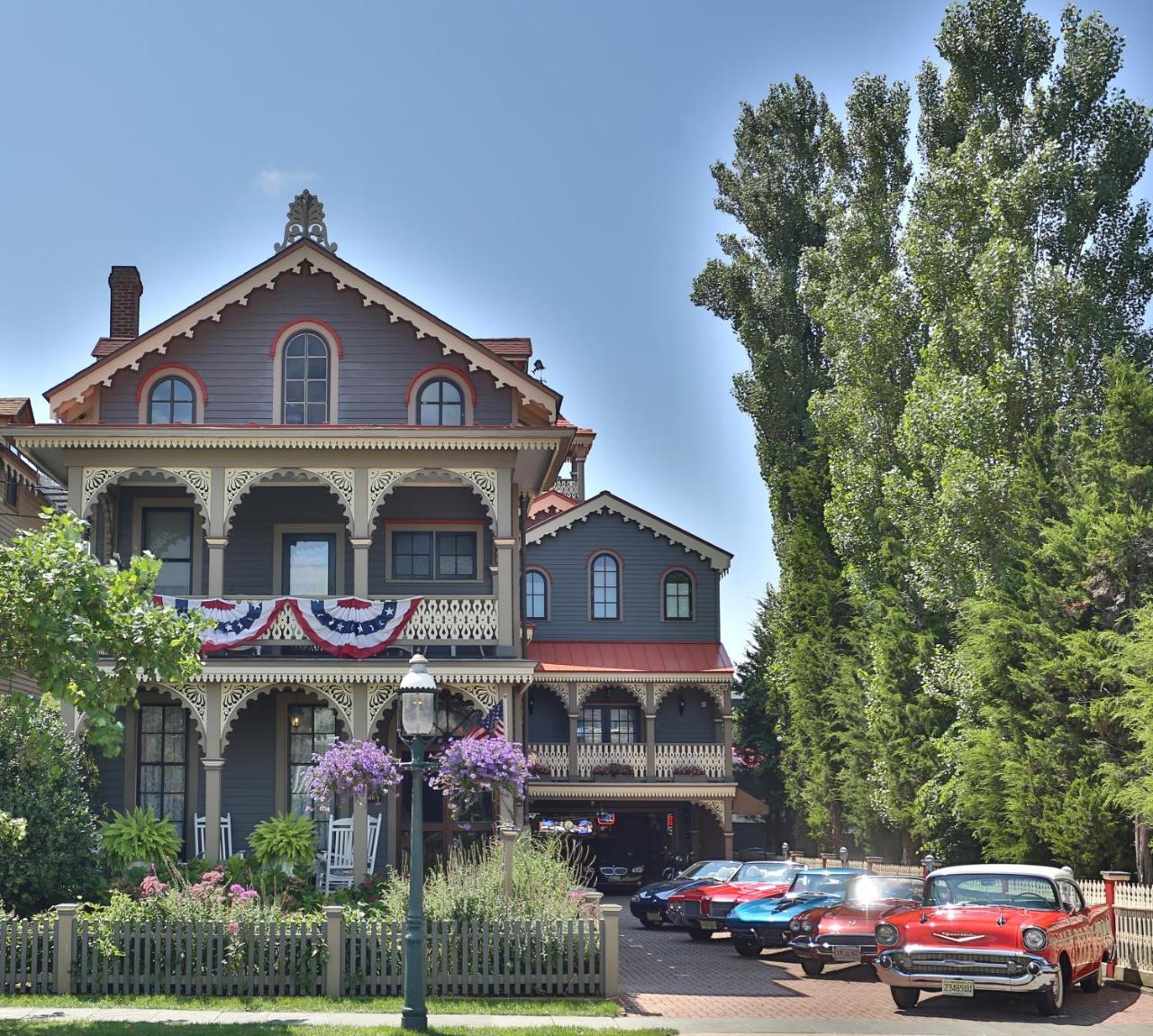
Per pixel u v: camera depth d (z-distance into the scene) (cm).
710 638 4709
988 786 2878
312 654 2881
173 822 3014
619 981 2138
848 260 4594
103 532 3022
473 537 3191
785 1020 1816
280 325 3039
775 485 5228
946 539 3372
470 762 2423
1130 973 2216
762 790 5881
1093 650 2645
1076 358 3575
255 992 1917
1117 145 4084
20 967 1923
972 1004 1988
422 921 1694
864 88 4969
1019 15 4441
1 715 1869
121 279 3609
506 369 3022
